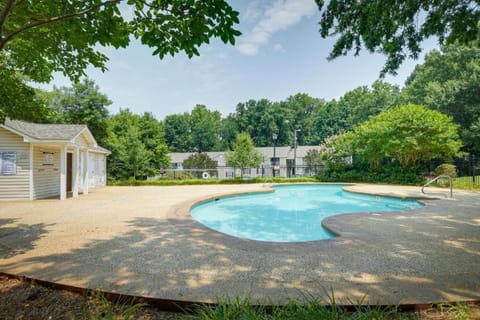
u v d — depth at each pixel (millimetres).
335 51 5355
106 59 4008
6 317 2168
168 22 2898
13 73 4160
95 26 3244
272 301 2229
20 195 9516
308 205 10688
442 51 23234
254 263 3217
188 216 6344
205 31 2842
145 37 3041
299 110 51125
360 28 4785
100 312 2219
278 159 33750
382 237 4445
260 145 46969
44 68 4145
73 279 2709
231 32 2852
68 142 9609
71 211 7105
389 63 5227
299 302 2207
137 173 19172
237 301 2152
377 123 16859
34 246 3932
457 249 3766
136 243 4094
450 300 2232
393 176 16188
